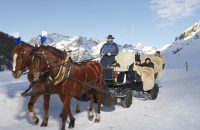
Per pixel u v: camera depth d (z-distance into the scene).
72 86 9.38
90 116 10.95
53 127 9.80
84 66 10.31
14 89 14.31
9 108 11.91
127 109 12.55
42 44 9.29
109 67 12.73
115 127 9.80
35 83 9.28
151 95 14.66
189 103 13.32
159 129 9.40
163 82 24.08
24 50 8.86
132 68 13.29
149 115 11.40
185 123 9.98
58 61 9.16
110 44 12.73
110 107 12.93
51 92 9.42
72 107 12.88
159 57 16.33
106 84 12.14
